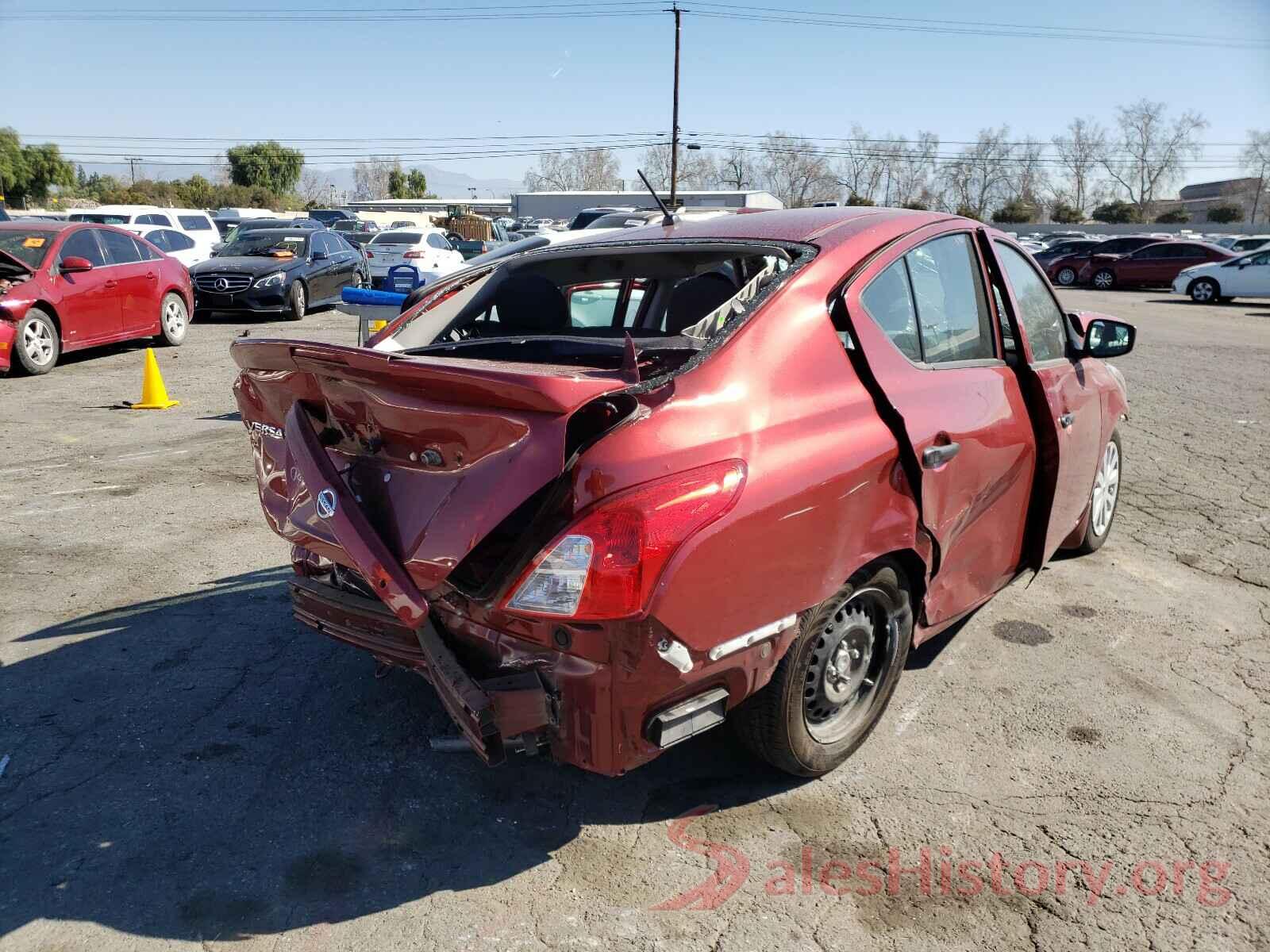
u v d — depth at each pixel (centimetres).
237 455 733
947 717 364
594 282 439
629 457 243
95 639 421
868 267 320
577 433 267
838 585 285
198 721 355
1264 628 445
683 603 245
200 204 7481
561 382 233
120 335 1207
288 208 7819
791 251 321
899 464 302
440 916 259
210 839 289
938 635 437
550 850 287
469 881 273
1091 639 433
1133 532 577
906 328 330
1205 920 259
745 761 330
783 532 264
